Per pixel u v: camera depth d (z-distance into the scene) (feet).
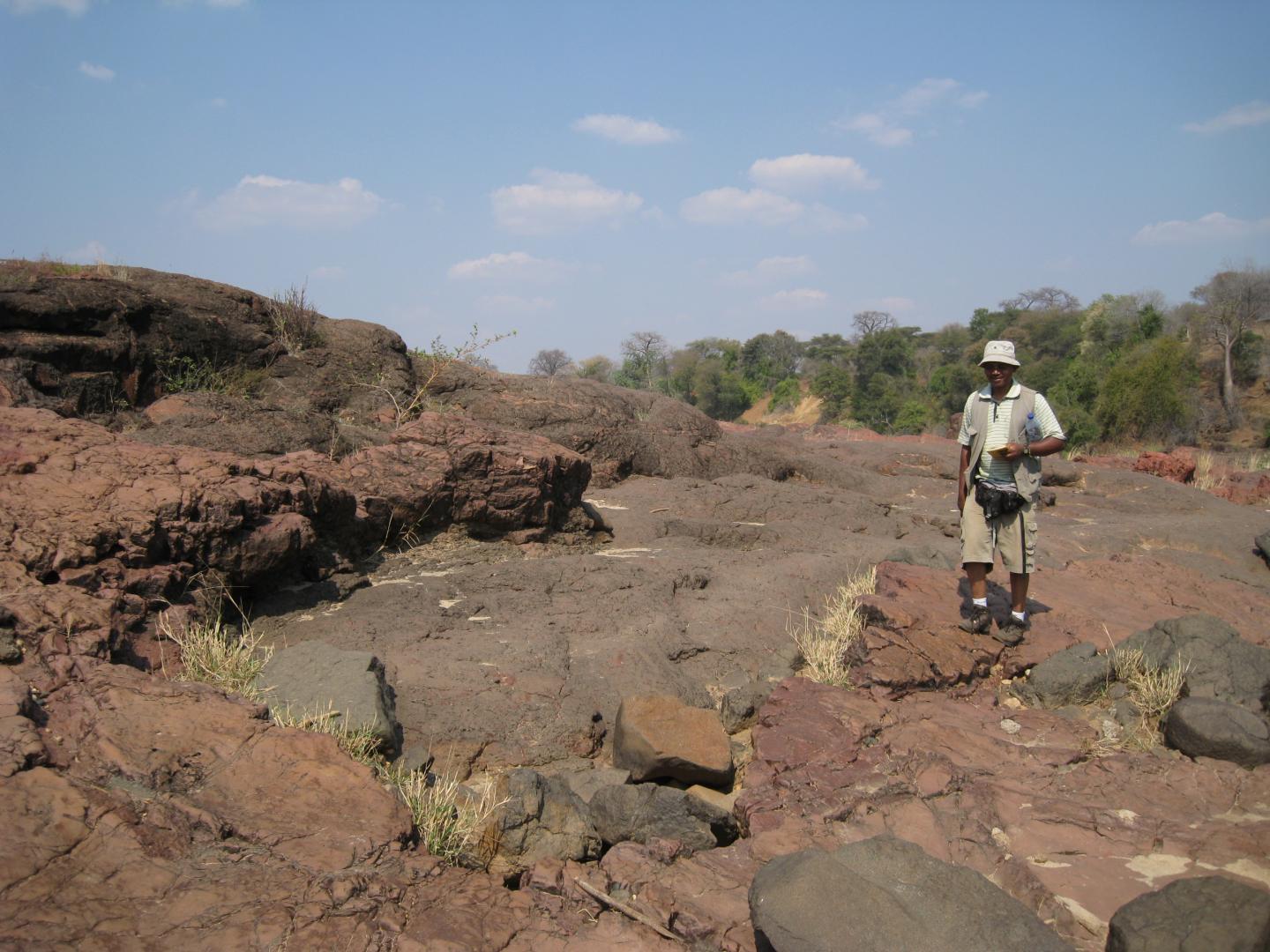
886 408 243.60
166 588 18.29
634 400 48.62
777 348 308.19
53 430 21.01
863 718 16.63
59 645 14.39
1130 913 9.52
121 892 9.87
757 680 20.68
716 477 44.14
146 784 11.73
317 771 12.64
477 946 10.17
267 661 16.46
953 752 15.88
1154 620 22.02
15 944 8.78
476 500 28.19
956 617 20.74
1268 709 17.72
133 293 34.63
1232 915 9.09
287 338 39.83
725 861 12.59
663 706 16.70
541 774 15.08
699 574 26.32
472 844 13.24
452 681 18.08
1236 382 178.29
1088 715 18.06
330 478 26.00
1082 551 31.71
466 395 42.93
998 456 19.13
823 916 9.22
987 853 12.82
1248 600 24.71
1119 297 215.31
